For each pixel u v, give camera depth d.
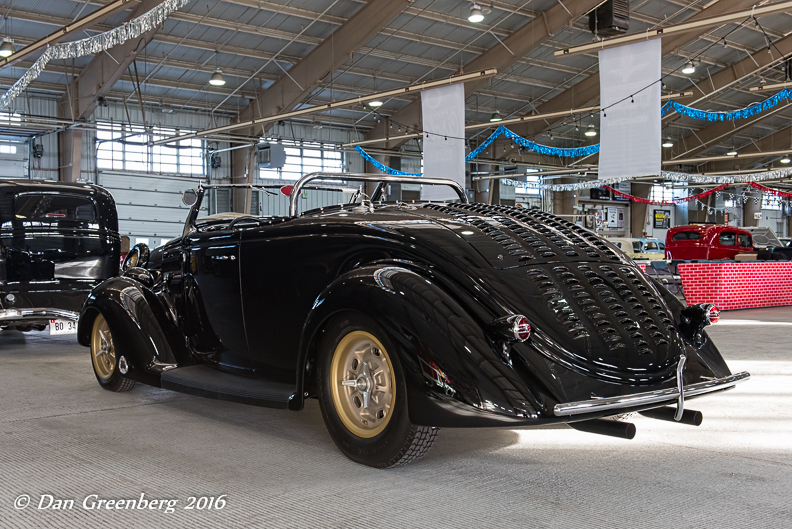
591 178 33.44
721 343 6.18
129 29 10.90
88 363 5.26
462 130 14.40
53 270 5.96
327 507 2.01
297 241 2.86
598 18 17.44
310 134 25.44
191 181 23.28
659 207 37.38
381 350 2.33
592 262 2.73
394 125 25.34
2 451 2.67
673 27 11.30
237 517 1.94
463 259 2.42
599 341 2.36
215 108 22.77
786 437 2.87
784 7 10.62
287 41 18.59
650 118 11.52
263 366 3.07
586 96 24.02
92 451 2.67
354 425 2.49
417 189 25.02
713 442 2.78
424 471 2.37
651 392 2.29
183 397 3.83
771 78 24.95
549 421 2.09
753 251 18.17
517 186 31.97
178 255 3.60
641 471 2.37
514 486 2.20
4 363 5.27
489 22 18.66
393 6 16.81
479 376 2.10
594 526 1.85
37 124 19.25
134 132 20.39
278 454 2.61
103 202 6.32
